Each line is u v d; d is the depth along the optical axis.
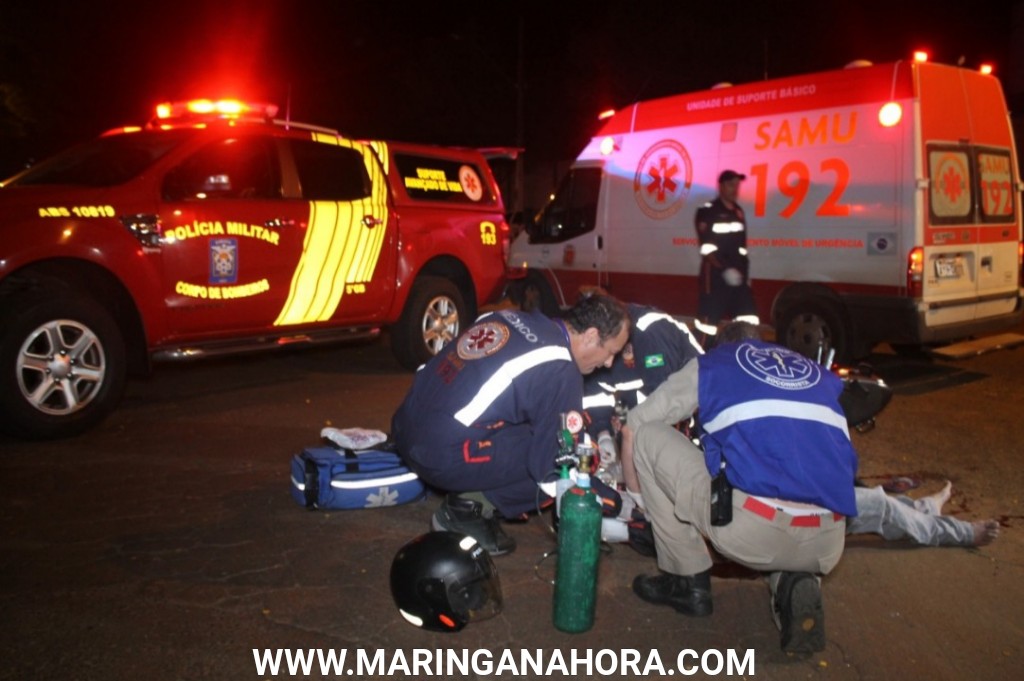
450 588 3.61
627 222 10.19
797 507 3.43
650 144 9.91
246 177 7.32
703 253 8.32
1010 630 3.86
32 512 4.91
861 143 8.10
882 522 4.48
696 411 4.32
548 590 4.13
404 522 4.88
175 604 3.91
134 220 6.48
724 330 4.08
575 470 3.84
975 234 8.38
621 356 4.96
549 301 11.39
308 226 7.46
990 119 8.59
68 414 6.22
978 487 5.60
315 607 3.92
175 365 9.03
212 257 6.88
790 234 8.61
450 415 3.99
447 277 9.11
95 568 4.24
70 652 3.51
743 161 8.95
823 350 8.46
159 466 5.72
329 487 4.87
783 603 3.57
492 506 4.38
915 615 3.97
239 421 6.85
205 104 7.60
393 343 8.78
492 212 9.26
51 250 6.09
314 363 9.27
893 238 7.93
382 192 8.16
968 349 8.34
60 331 6.15
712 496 3.50
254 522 4.83
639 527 4.41
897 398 7.84
